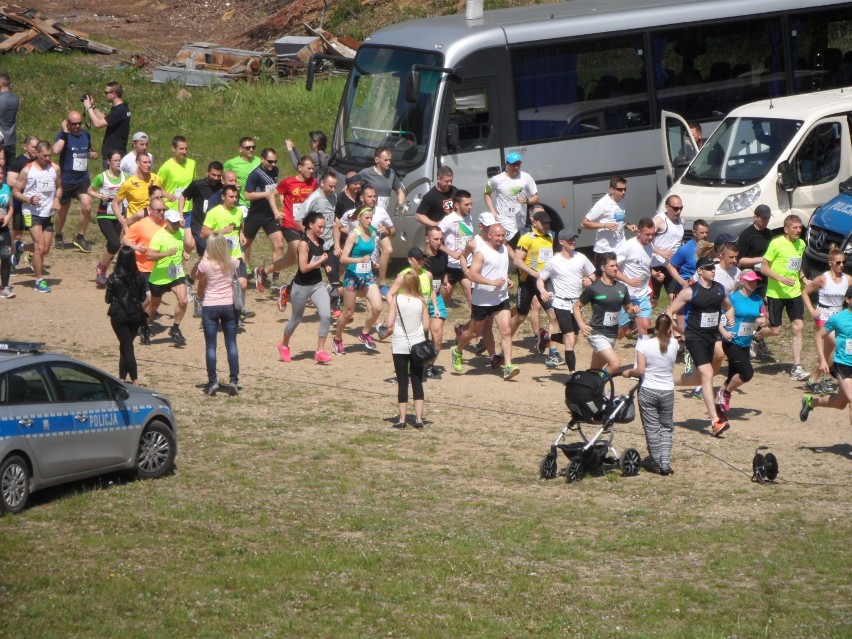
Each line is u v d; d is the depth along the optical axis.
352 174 56.50
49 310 56.00
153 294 50.88
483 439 41.31
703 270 41.53
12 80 99.81
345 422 42.47
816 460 40.28
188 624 24.84
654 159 66.12
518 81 62.66
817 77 69.44
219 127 93.25
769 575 29.27
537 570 29.19
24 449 31.03
